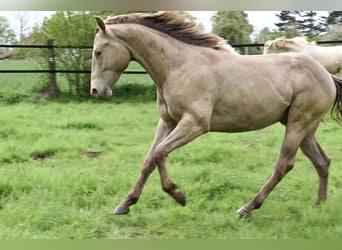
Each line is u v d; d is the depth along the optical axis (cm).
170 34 432
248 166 603
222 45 445
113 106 1087
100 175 562
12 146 671
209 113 418
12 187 496
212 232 399
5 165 610
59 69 1212
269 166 609
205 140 739
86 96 1203
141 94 1216
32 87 1219
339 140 749
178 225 417
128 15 432
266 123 445
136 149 682
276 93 430
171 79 419
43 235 390
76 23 1192
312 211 435
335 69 1066
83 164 613
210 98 417
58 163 616
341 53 1055
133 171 574
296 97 440
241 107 424
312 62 451
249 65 431
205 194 488
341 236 391
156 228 405
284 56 449
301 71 443
